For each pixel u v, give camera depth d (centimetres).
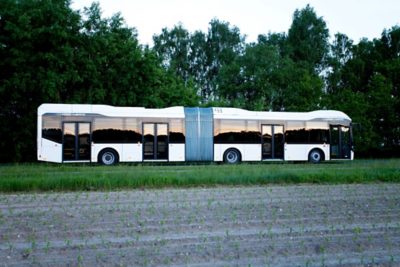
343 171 2238
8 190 1720
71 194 1659
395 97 4434
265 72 5991
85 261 798
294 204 1429
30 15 3222
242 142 3122
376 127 4334
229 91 6209
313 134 3225
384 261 816
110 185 1828
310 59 6944
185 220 1155
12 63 3123
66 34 3256
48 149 2817
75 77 3247
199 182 1938
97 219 1168
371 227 1095
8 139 3347
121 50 3716
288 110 4609
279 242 941
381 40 5934
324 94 4628
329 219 1188
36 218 1181
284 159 3166
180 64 7450
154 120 2992
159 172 2092
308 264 794
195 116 3064
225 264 788
